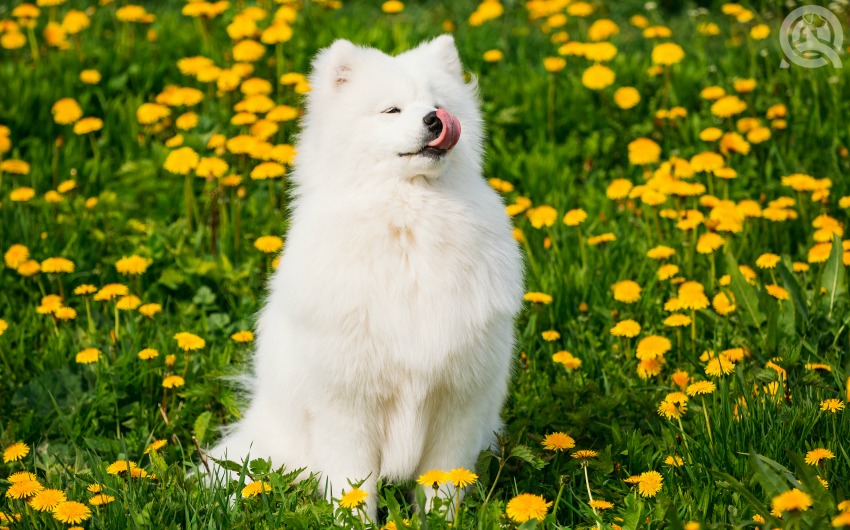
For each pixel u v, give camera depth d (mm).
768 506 4883
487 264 5387
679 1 15867
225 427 6594
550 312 7652
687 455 5547
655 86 11055
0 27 11547
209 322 7793
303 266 5328
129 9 11680
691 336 7195
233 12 12133
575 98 10867
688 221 7785
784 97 10500
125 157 10359
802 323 6988
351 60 5691
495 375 5566
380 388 5379
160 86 11422
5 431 6430
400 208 5316
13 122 10430
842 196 8938
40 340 7633
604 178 10125
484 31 12758
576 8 12070
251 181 9625
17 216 8742
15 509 5301
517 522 4805
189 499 5355
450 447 5680
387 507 5477
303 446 5930
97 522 5070
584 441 6199
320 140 5621
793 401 5871
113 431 6770
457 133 5262
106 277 8430
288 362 5656
